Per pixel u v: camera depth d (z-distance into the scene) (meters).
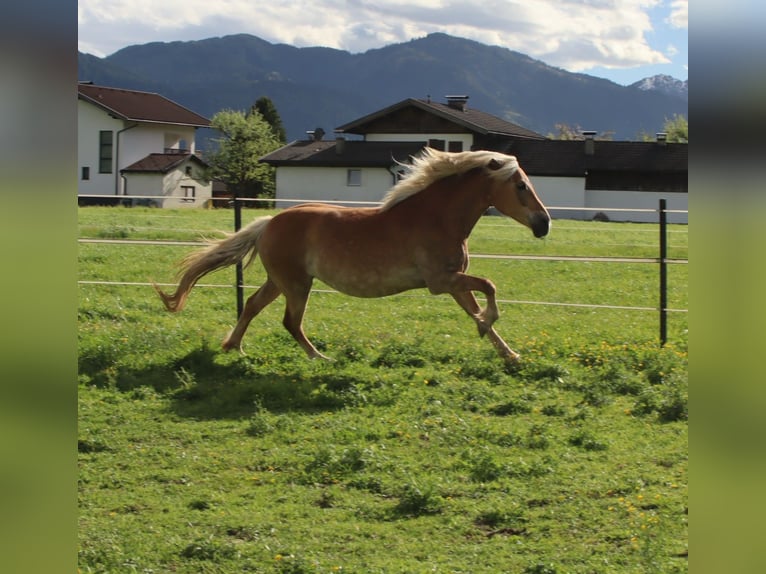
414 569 3.99
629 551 4.24
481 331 8.06
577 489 5.12
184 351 8.50
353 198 48.38
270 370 8.14
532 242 21.97
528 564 4.06
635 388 7.54
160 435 6.26
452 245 7.91
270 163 49.12
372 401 7.15
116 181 53.19
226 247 8.50
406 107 49.88
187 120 56.88
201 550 4.16
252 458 5.73
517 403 6.95
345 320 10.94
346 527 4.55
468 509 4.80
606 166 47.09
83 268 15.34
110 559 4.05
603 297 13.84
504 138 51.66
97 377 7.75
